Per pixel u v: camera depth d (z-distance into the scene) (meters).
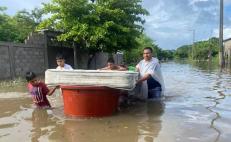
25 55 18.42
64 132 5.72
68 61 23.53
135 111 7.49
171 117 6.85
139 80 8.52
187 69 30.31
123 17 20.94
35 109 7.76
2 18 26.14
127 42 21.86
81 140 5.25
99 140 5.25
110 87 6.75
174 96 9.97
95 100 6.78
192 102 8.81
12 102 8.80
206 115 7.05
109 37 20.25
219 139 5.20
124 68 9.09
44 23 19.92
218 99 9.38
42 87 7.89
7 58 16.70
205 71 25.58
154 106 8.15
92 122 6.42
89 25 19.91
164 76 19.66
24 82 14.50
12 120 6.66
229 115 7.04
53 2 19.89
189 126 6.06
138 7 21.92
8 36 25.25
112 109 7.12
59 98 9.38
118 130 5.83
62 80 6.86
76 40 20.12
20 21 32.12
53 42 21.56
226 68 31.14
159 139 5.26
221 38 34.66
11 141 5.23
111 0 20.84
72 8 19.72
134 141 5.18
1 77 16.12
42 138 5.37
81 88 6.69
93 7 20.16
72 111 6.94
